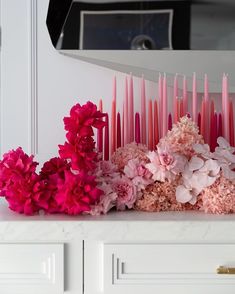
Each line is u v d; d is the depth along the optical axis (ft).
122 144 3.35
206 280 2.54
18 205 2.68
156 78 3.44
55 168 2.85
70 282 2.55
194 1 3.40
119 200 2.79
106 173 2.86
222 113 3.14
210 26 3.41
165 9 3.40
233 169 2.87
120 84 3.51
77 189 2.59
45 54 3.50
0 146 3.49
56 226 2.50
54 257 2.53
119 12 3.40
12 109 3.50
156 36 3.40
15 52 3.50
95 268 2.55
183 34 3.40
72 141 2.71
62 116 3.50
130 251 2.54
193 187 2.80
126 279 2.54
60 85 3.51
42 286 2.53
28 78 3.50
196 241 2.54
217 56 3.42
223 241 2.54
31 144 3.48
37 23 3.50
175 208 2.85
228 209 2.71
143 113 3.26
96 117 2.76
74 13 3.40
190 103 3.51
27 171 2.66
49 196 2.68
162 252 2.54
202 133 3.10
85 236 2.50
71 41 3.41
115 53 3.42
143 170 2.80
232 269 2.49
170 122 3.27
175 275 2.54
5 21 3.50
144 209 2.83
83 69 3.51
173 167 2.72
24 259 2.53
